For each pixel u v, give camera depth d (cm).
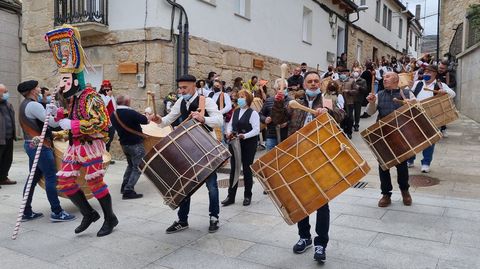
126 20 908
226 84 1079
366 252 387
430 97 697
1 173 667
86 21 902
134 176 589
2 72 1241
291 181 335
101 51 942
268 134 644
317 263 365
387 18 2583
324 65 1680
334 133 333
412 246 399
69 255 388
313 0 1562
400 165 521
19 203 562
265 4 1248
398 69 1738
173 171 383
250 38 1180
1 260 376
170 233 445
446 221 470
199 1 976
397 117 481
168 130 657
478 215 490
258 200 574
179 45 920
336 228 450
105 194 434
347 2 1755
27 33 1078
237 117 552
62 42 414
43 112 475
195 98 470
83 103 412
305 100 403
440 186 621
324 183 328
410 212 503
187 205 450
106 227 441
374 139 495
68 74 416
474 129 1099
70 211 530
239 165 544
